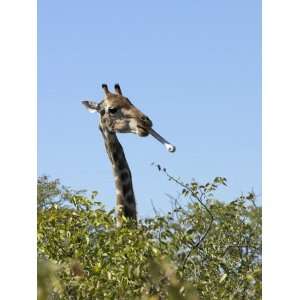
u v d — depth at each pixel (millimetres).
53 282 13461
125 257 24609
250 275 24141
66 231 27031
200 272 26734
